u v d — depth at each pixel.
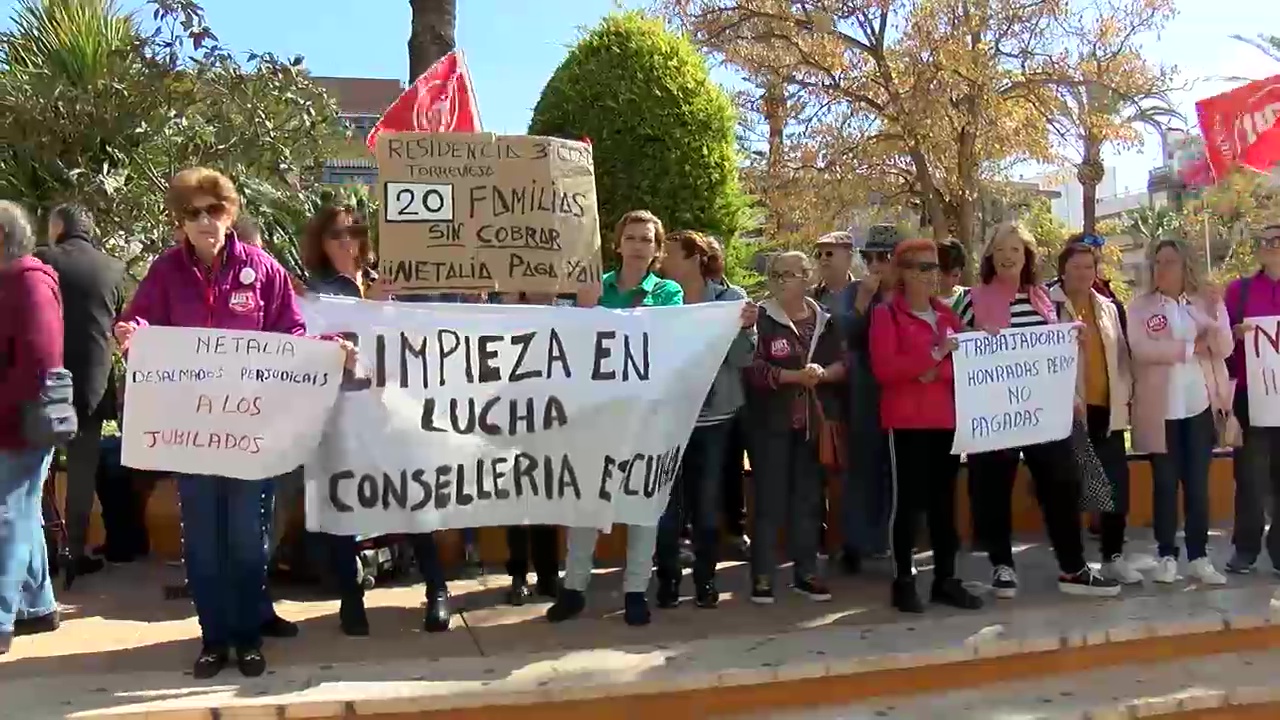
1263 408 5.34
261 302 3.94
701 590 4.90
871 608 4.88
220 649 3.89
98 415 5.23
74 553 5.20
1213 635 4.63
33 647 4.22
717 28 19.16
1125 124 18.92
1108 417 5.27
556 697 3.72
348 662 4.04
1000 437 4.77
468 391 4.36
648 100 6.99
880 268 5.46
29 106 7.34
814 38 18.98
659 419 4.52
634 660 4.04
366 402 4.25
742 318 4.59
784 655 4.10
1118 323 5.40
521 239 4.68
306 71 8.15
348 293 4.71
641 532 4.58
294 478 5.23
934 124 17.72
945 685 4.18
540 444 4.43
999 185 20.70
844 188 19.23
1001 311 4.98
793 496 5.06
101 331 5.12
